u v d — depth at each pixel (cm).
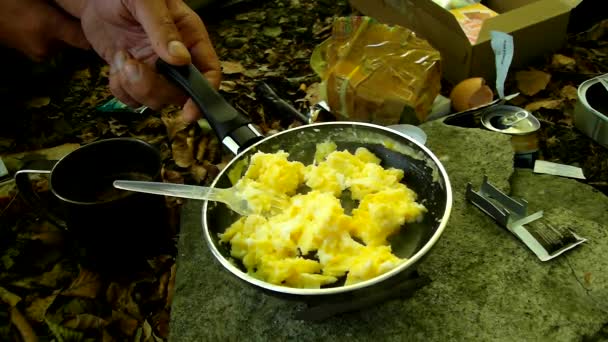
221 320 33
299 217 32
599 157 45
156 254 39
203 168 48
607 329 31
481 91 49
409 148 35
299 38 66
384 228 31
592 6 64
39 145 52
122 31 44
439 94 53
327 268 30
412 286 32
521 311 31
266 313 33
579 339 30
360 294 26
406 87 46
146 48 44
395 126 44
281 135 37
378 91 46
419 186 35
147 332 35
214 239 31
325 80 50
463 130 45
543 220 37
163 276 38
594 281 33
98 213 34
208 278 36
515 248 35
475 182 40
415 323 31
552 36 57
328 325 32
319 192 34
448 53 55
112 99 57
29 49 49
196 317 34
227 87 58
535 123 45
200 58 44
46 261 40
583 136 48
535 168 43
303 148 38
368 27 49
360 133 37
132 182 32
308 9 72
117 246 36
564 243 35
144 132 53
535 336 30
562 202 39
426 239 31
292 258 30
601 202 39
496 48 46
